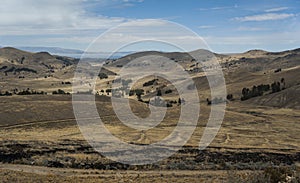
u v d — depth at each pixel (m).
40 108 105.25
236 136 90.75
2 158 47.97
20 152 51.09
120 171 40.28
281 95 189.75
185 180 30.84
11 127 89.31
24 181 27.12
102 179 31.17
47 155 49.91
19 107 103.94
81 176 34.25
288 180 21.19
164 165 43.97
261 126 115.12
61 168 42.31
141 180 31.02
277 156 59.81
